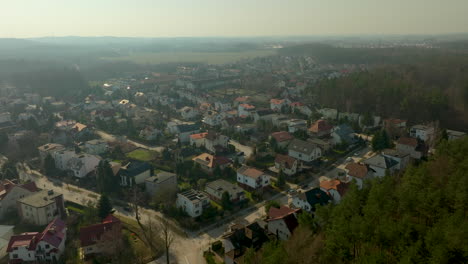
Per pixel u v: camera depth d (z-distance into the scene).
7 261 63.69
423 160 94.44
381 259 40.47
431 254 39.72
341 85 159.38
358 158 106.50
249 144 121.75
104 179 87.88
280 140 113.06
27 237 64.38
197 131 130.38
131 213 78.00
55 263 61.41
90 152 114.06
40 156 109.38
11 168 96.06
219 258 60.97
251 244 60.75
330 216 56.56
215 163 95.38
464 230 39.53
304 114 154.12
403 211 53.44
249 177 85.69
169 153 106.69
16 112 163.00
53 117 152.75
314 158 101.56
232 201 78.69
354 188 62.44
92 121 156.00
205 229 70.75
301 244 50.28
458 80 155.25
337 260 45.94
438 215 50.62
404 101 135.88
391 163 88.00
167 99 190.00
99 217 74.12
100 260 61.91
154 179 85.44
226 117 144.00
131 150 116.69
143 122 148.38
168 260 59.97
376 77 160.62
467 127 128.12
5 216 78.56
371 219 48.62
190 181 90.69
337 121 140.88
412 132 119.62
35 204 74.12
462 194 50.03
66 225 71.69
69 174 98.50
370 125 132.12
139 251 64.00
